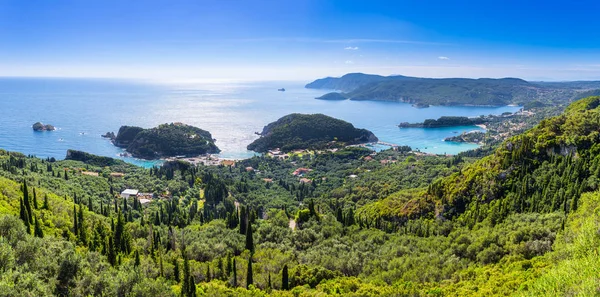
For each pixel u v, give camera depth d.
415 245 101.25
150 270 79.00
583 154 114.94
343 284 75.31
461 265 81.62
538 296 48.41
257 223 128.88
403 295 65.75
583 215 81.94
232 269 85.69
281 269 87.44
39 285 44.66
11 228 59.62
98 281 52.28
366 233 113.56
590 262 47.47
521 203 110.31
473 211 119.44
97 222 110.31
